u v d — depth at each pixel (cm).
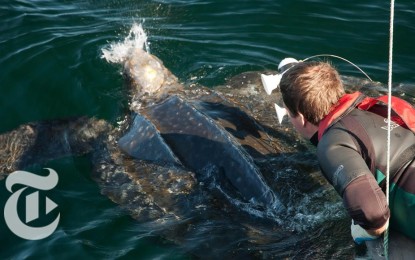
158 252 506
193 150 588
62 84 751
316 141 467
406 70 769
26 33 841
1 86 743
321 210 515
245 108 675
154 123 643
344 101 442
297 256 475
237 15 887
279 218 509
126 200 570
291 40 834
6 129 687
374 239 448
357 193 389
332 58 798
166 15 892
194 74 774
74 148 656
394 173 419
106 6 927
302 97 445
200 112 625
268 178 548
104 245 518
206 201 545
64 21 877
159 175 584
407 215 415
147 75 739
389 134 413
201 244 506
